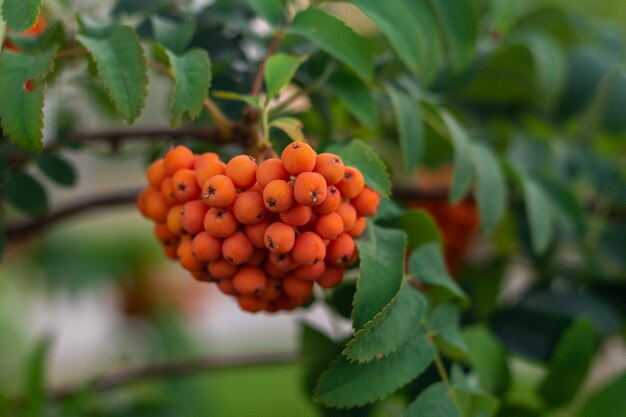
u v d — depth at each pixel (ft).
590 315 1.58
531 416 1.30
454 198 1.32
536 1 2.29
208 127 1.27
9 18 1.09
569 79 1.80
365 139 1.52
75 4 1.52
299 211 1.03
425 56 1.36
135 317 3.02
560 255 1.81
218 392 3.17
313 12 1.24
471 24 1.42
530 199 1.43
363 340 1.05
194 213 1.07
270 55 1.28
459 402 1.16
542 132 1.84
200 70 1.16
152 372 1.78
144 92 1.11
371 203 1.08
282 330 4.72
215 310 4.88
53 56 1.11
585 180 1.82
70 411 1.57
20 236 1.59
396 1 1.27
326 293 1.28
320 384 1.09
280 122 1.17
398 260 1.09
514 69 1.67
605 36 1.92
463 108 1.77
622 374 1.38
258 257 1.08
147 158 1.47
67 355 3.63
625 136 1.93
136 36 1.13
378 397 1.09
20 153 1.38
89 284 2.74
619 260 1.69
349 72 1.32
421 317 1.10
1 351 2.73
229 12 1.49
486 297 1.57
